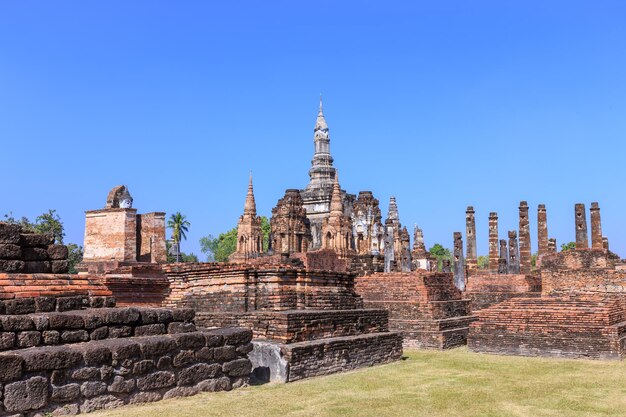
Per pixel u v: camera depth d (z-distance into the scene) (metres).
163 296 19.28
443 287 29.94
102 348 10.70
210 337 12.89
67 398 10.09
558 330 22.36
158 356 11.70
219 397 12.38
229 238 91.81
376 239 48.41
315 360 16.20
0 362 9.23
